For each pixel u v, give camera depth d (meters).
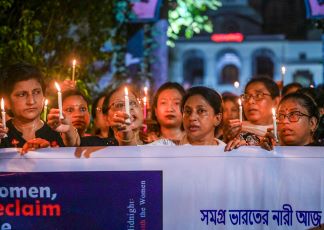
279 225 4.50
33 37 8.07
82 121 6.32
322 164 4.48
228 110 8.26
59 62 8.74
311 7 10.72
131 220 4.49
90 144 5.54
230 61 65.88
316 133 5.61
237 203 4.51
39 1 8.36
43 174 4.49
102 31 9.42
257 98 6.66
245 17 67.00
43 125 5.06
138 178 4.50
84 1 8.92
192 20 13.70
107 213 4.49
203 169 4.51
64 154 4.50
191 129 5.16
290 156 4.50
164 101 6.39
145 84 10.74
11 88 4.92
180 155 4.51
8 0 7.67
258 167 4.51
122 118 4.86
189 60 65.81
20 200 4.50
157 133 6.60
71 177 4.49
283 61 64.75
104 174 4.49
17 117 4.98
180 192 4.50
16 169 4.49
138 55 11.01
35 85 4.95
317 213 4.49
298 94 5.27
